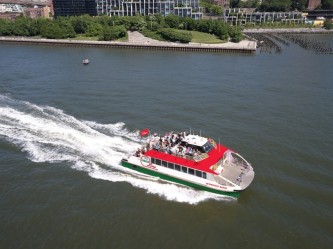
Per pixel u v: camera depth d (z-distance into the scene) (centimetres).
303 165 4141
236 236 3050
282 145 4644
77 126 5116
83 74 8794
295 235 3056
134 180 3800
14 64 10162
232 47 13825
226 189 3456
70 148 4412
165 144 3897
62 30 16800
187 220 3225
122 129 5094
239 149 4519
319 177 3900
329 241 2989
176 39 15625
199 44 14762
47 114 5594
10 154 4250
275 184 3753
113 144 4556
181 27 18062
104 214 3266
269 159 4262
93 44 15138
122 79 8250
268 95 7031
